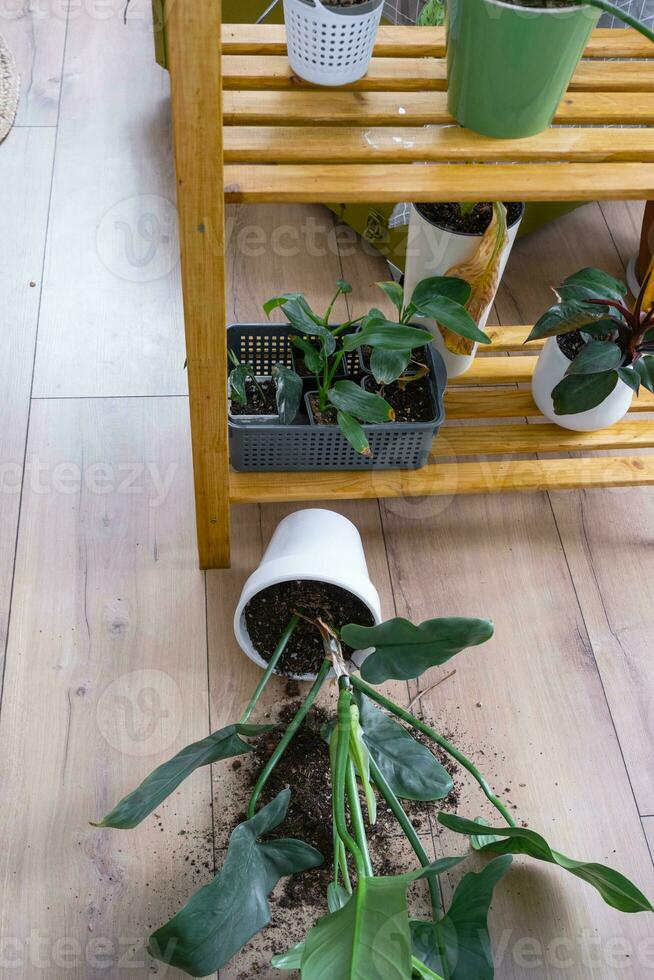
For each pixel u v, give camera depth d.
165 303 1.70
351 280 1.76
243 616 1.29
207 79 0.81
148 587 1.39
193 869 1.17
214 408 1.11
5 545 1.41
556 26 0.82
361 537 1.47
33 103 1.95
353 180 0.95
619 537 1.50
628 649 1.38
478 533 1.49
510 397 1.49
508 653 1.37
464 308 1.19
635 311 1.23
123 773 1.23
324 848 1.19
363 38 0.88
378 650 1.10
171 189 1.85
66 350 1.62
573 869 0.99
